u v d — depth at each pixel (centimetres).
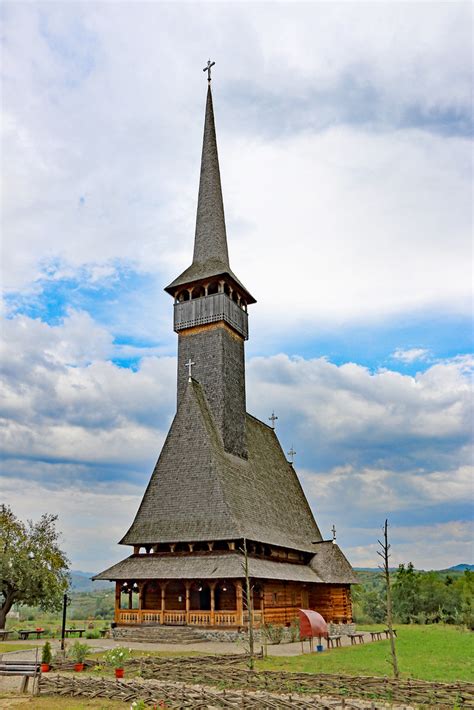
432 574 7900
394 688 1911
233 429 5047
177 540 4153
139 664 2375
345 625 5234
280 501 5622
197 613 3797
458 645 3822
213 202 5838
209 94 6391
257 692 1961
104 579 4103
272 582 4400
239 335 5447
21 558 4347
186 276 5419
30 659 2756
